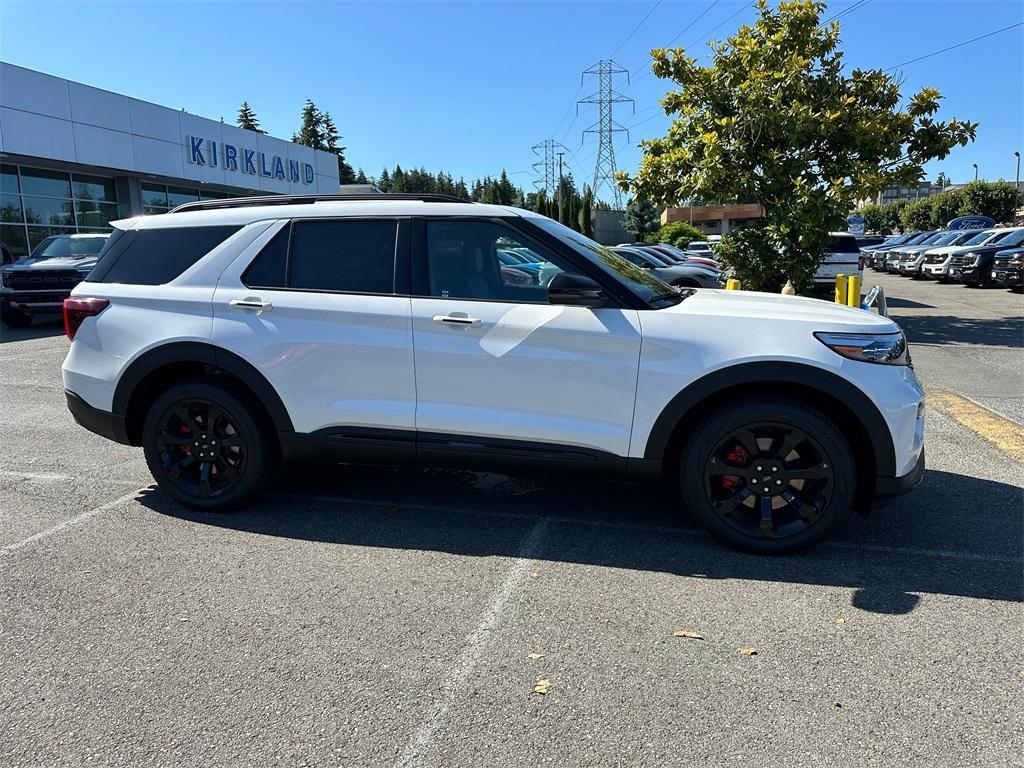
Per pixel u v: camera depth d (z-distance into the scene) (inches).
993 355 384.5
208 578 136.1
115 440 170.9
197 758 88.4
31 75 705.6
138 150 842.2
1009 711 96.0
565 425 145.5
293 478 193.6
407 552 147.3
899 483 137.9
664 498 178.4
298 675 105.3
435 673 105.7
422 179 5226.4
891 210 2481.5
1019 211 1962.4
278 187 1120.8
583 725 94.0
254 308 156.8
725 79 463.2
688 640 113.9
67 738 92.0
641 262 681.6
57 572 138.6
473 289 153.0
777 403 138.0
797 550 142.9
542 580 134.7
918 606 124.0
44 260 543.5
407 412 151.7
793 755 88.2
